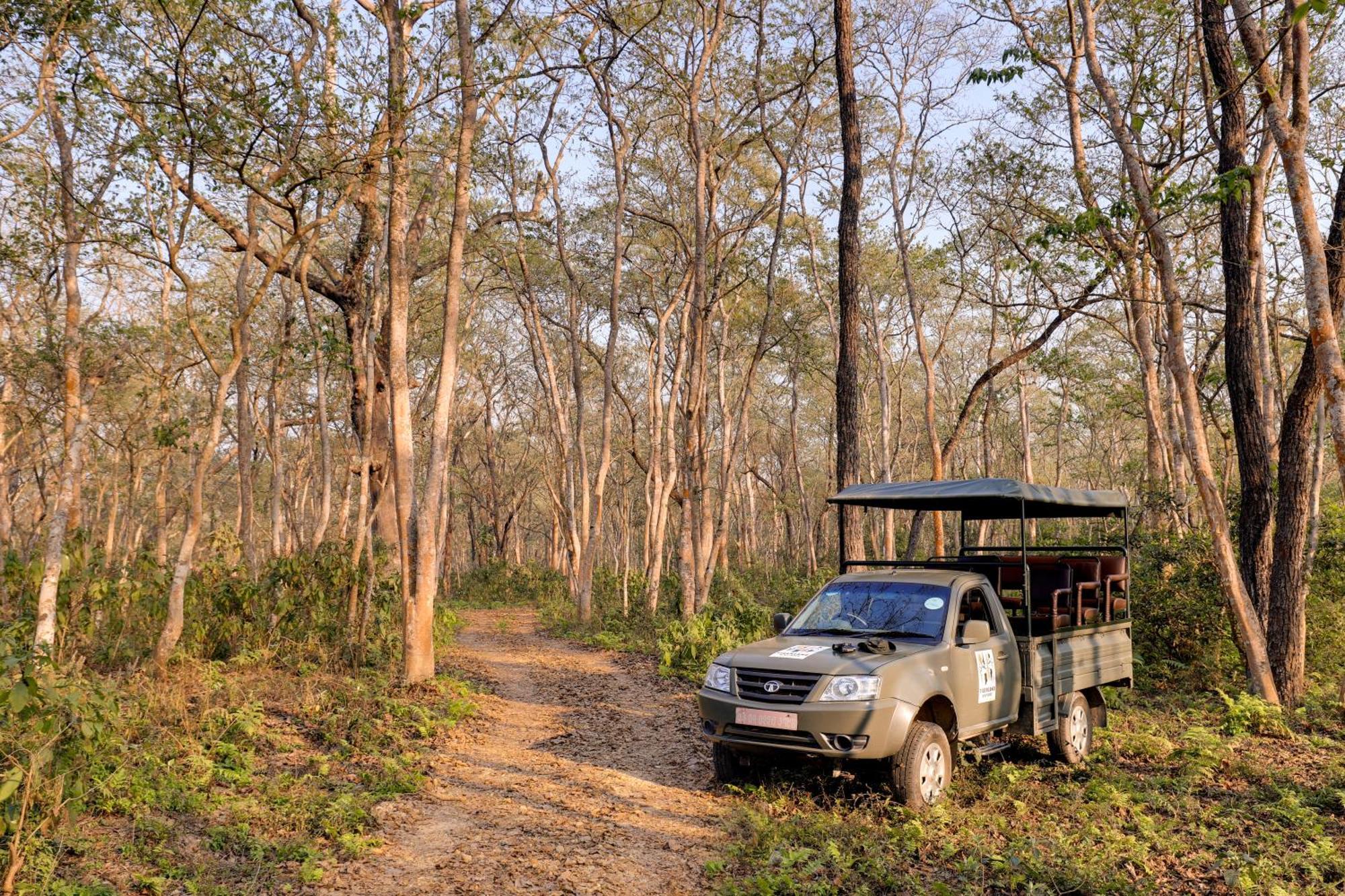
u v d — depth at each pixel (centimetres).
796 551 5312
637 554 6231
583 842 647
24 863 515
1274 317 1780
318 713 990
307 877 551
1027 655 823
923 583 817
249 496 1986
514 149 2378
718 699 740
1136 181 1156
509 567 4091
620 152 2486
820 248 3053
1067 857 588
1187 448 1137
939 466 2416
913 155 2741
